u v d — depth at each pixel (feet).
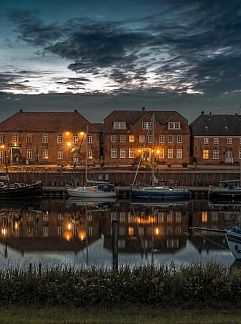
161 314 51.37
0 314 50.67
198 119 350.23
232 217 176.04
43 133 337.93
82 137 338.54
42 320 48.37
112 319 49.01
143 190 240.94
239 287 56.24
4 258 102.58
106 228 148.56
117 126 336.08
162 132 334.65
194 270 59.16
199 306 54.34
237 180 255.29
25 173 272.92
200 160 338.34
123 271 59.93
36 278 57.98
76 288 55.36
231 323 47.70
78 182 270.87
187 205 219.00
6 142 338.13
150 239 127.95
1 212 191.62
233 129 342.23
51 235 135.23
